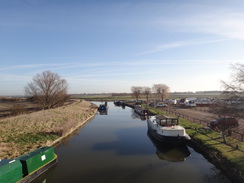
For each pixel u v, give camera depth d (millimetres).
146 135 26078
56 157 15758
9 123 25734
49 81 47719
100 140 23469
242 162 12625
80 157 17375
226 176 12852
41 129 25359
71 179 13125
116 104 90000
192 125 25141
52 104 50344
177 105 61094
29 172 12406
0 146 17562
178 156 17328
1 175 10367
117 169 14680
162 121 21422
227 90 16141
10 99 85625
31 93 46531
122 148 20047
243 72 15734
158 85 82312
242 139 16984
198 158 16641
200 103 54031
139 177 13320
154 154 18062
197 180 12742
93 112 52531
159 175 13586
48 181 12992
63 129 24906
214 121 23844
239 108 15258
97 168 14898
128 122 37438
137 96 92500
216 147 15859
